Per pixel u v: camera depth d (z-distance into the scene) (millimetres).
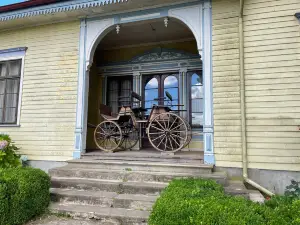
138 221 3186
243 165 4219
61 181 4219
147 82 7051
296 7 4309
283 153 4129
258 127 4297
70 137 5582
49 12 5551
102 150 6191
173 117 5426
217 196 2598
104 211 3422
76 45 5840
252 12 4547
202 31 4832
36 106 6016
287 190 3869
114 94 7379
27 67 6273
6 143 5277
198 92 6465
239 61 4527
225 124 4488
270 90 4301
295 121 4117
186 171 4277
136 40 6957
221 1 4789
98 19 5707
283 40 4324
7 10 5891
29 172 3549
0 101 6508
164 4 5172
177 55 6668
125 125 5891
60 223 3271
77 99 5648
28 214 3303
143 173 4219
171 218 2186
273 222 2002
